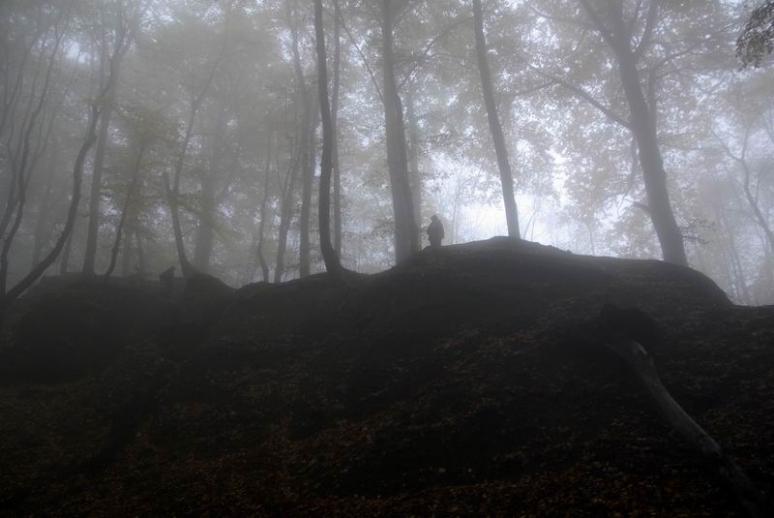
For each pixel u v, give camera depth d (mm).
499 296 13648
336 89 24531
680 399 8891
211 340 15883
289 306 17094
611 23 22969
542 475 7945
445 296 14000
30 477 10867
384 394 11602
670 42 22938
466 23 23469
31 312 17922
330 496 8617
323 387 12539
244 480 9719
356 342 13945
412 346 12961
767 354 9273
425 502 7840
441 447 9062
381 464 9031
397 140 20516
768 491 6480
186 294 19500
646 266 15031
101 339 17781
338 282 17594
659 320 11383
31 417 13586
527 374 10375
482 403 9750
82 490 10297
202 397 13250
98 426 13109
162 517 8836
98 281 21344
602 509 6715
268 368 14023
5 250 18859
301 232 22281
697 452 7395
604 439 8250
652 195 19812
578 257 16422
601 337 10281
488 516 7145
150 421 12719
